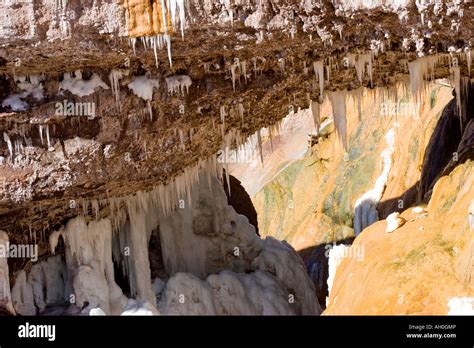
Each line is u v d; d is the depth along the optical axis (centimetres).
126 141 1279
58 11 1114
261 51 1220
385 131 2159
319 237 2188
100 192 1330
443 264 1330
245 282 1599
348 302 1422
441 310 1280
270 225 2489
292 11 1156
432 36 1210
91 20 1124
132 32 1141
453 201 1442
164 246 1580
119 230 1473
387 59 1299
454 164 1553
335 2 1147
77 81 1227
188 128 1320
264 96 1323
